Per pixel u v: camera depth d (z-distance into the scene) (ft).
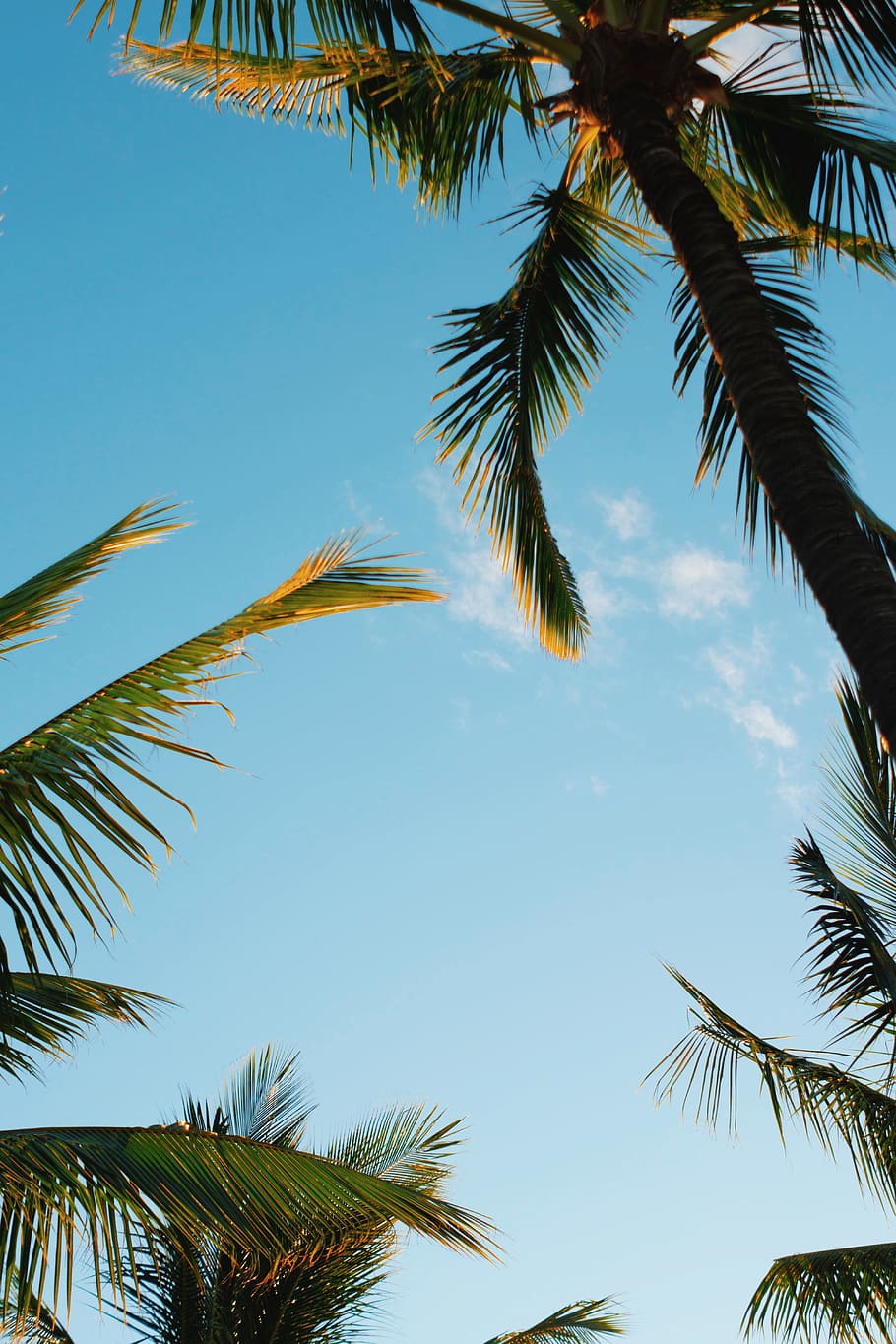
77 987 17.92
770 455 14.28
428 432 24.27
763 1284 23.36
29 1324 17.01
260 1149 16.49
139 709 13.61
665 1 18.42
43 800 13.19
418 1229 16.16
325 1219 16.26
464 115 24.27
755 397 14.70
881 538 19.79
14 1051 15.08
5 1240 13.71
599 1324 31.17
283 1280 27.50
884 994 21.08
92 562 13.87
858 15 16.63
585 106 18.39
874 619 12.66
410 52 21.11
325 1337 28.07
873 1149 21.29
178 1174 15.55
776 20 21.77
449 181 24.79
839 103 21.49
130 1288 27.30
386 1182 16.53
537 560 24.98
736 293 15.56
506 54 23.70
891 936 22.27
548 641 25.75
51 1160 14.55
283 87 23.63
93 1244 14.15
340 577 15.24
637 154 17.30
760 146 23.04
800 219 23.24
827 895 22.25
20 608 13.33
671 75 17.88
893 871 22.99
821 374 20.76
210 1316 26.89
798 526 13.75
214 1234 15.30
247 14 15.89
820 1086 21.83
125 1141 15.75
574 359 24.44
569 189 24.04
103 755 13.32
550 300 24.58
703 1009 23.70
